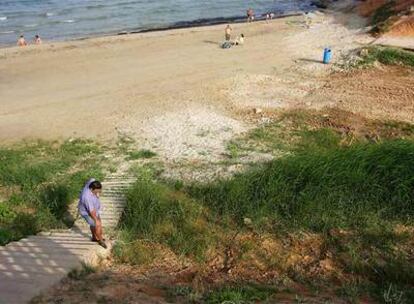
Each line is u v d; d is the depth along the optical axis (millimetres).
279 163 15977
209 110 25500
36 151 21062
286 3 66125
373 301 10469
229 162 18891
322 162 15422
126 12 59500
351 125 23344
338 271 11969
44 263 11578
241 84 29719
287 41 40781
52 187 16672
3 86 30359
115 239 13336
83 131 23328
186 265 12367
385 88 28578
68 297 10031
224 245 13156
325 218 13891
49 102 27453
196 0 67688
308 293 10828
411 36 38719
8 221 14688
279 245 13117
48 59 36281
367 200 14422
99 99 27766
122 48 39375
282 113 25031
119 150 20891
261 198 14812
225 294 10148
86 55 37281
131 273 11828
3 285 10375
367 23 45938
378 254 12484
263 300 10141
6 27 52094
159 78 31312
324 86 29266
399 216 13969
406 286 11164
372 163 15250
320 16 53312
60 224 14414
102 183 17281
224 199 14953
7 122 24750
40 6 63375
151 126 23500
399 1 46969
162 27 50875
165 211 14461
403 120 24000
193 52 37750
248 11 53125
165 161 19406
